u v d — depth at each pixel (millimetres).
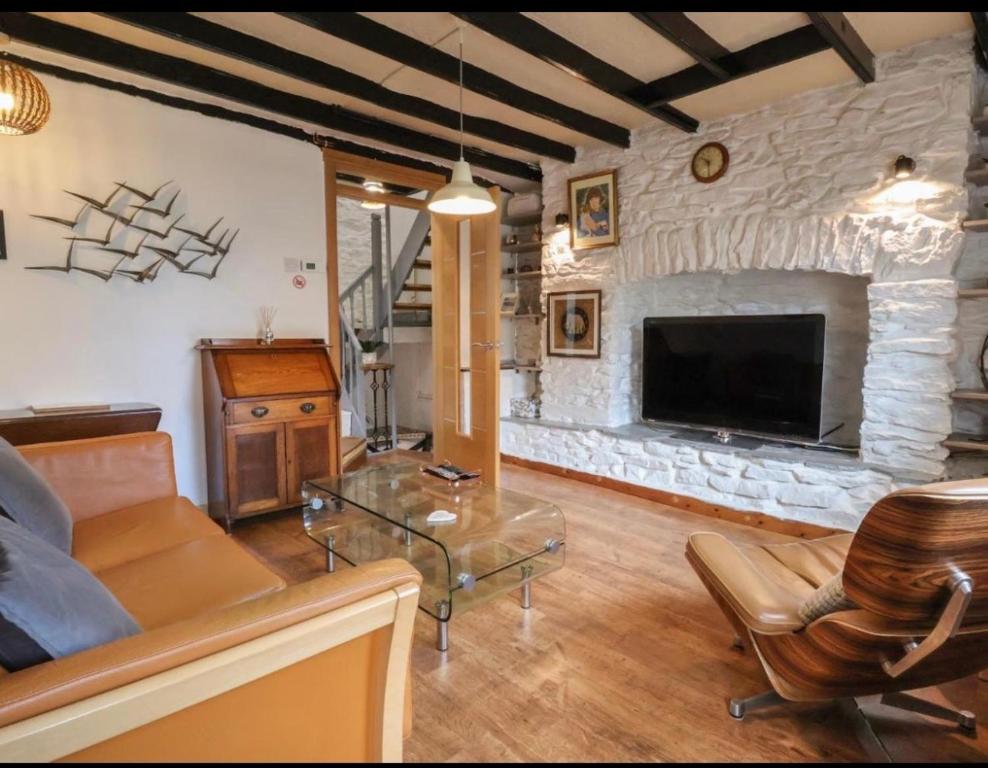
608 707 1714
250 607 887
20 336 2738
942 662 1399
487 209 2754
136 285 3059
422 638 2098
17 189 2695
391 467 3039
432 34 2529
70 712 699
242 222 3412
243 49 2555
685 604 2348
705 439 3650
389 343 5547
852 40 2488
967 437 2695
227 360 3104
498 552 2301
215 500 3207
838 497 2963
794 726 1632
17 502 1560
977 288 2695
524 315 4855
